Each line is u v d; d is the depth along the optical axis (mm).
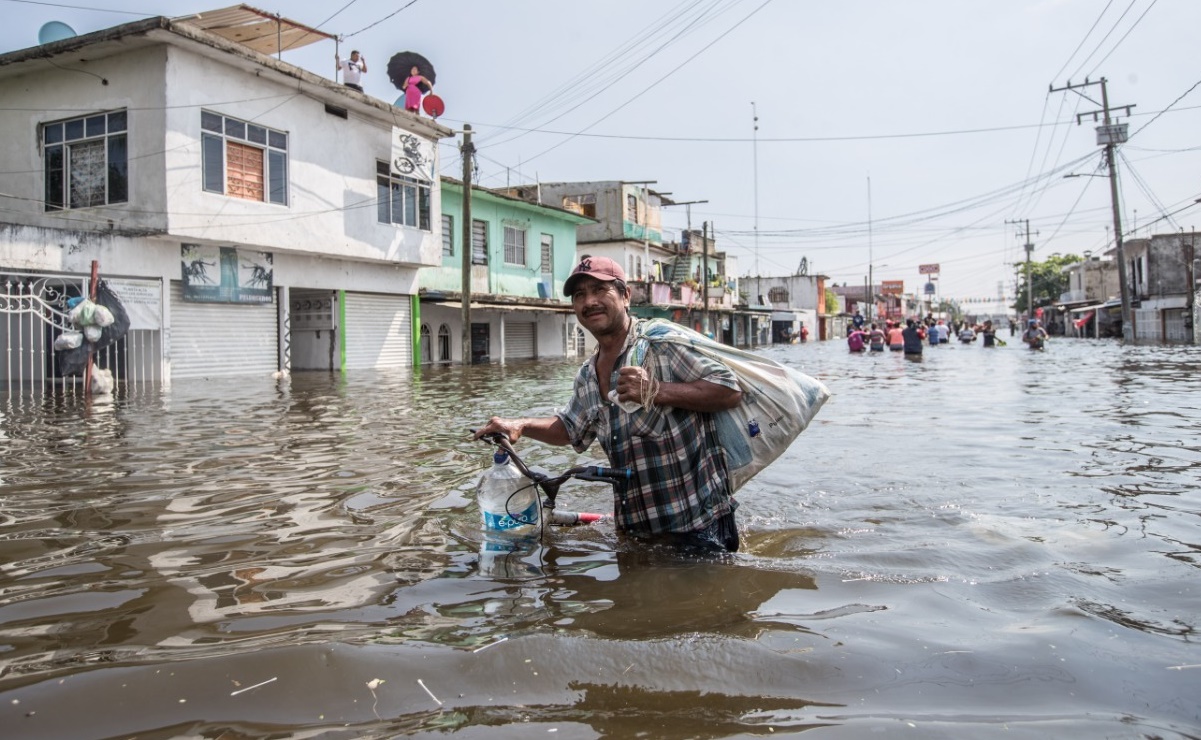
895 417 8211
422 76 20656
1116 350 26297
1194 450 5695
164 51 13586
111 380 12219
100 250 13180
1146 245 39812
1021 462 5316
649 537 3346
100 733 1685
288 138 16297
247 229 15273
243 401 9977
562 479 3410
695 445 3303
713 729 1712
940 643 2172
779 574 2846
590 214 34719
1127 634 2236
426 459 5445
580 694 1883
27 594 2594
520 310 24859
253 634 2234
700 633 2234
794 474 4996
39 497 4156
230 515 3770
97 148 14320
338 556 3072
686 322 41125
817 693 1889
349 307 19016
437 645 2131
